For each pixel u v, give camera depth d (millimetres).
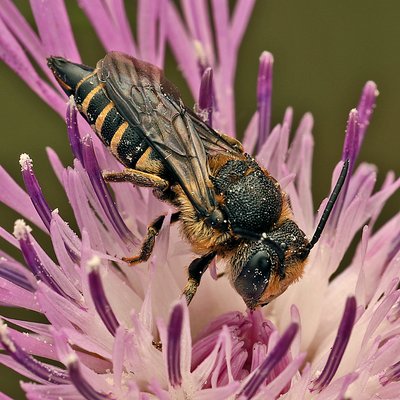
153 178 69
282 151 74
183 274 72
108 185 72
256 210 68
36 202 70
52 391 66
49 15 74
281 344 66
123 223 71
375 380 69
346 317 67
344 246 72
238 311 71
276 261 67
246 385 66
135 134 69
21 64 75
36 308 70
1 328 66
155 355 68
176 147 69
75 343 68
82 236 68
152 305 71
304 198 74
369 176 74
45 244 77
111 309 67
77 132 71
